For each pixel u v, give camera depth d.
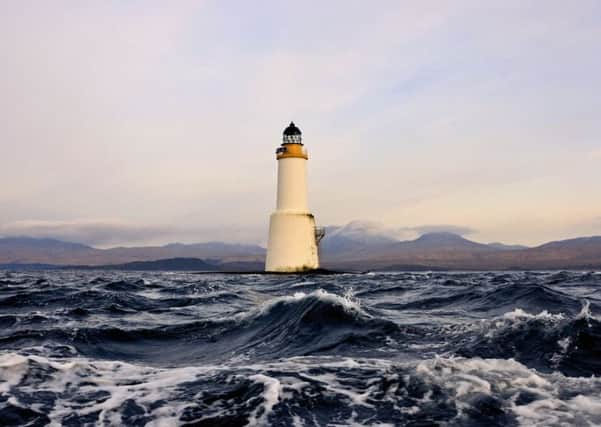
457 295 20.14
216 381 7.73
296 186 54.72
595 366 8.10
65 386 7.50
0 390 7.19
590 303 16.11
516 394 6.57
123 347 11.88
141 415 6.47
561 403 6.27
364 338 11.12
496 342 9.56
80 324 14.66
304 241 54.53
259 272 68.56
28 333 12.62
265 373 8.07
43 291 26.23
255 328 13.30
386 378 7.44
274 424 6.12
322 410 6.50
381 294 24.11
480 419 5.97
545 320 10.23
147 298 23.41
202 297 23.84
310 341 11.34
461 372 7.34
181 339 12.86
